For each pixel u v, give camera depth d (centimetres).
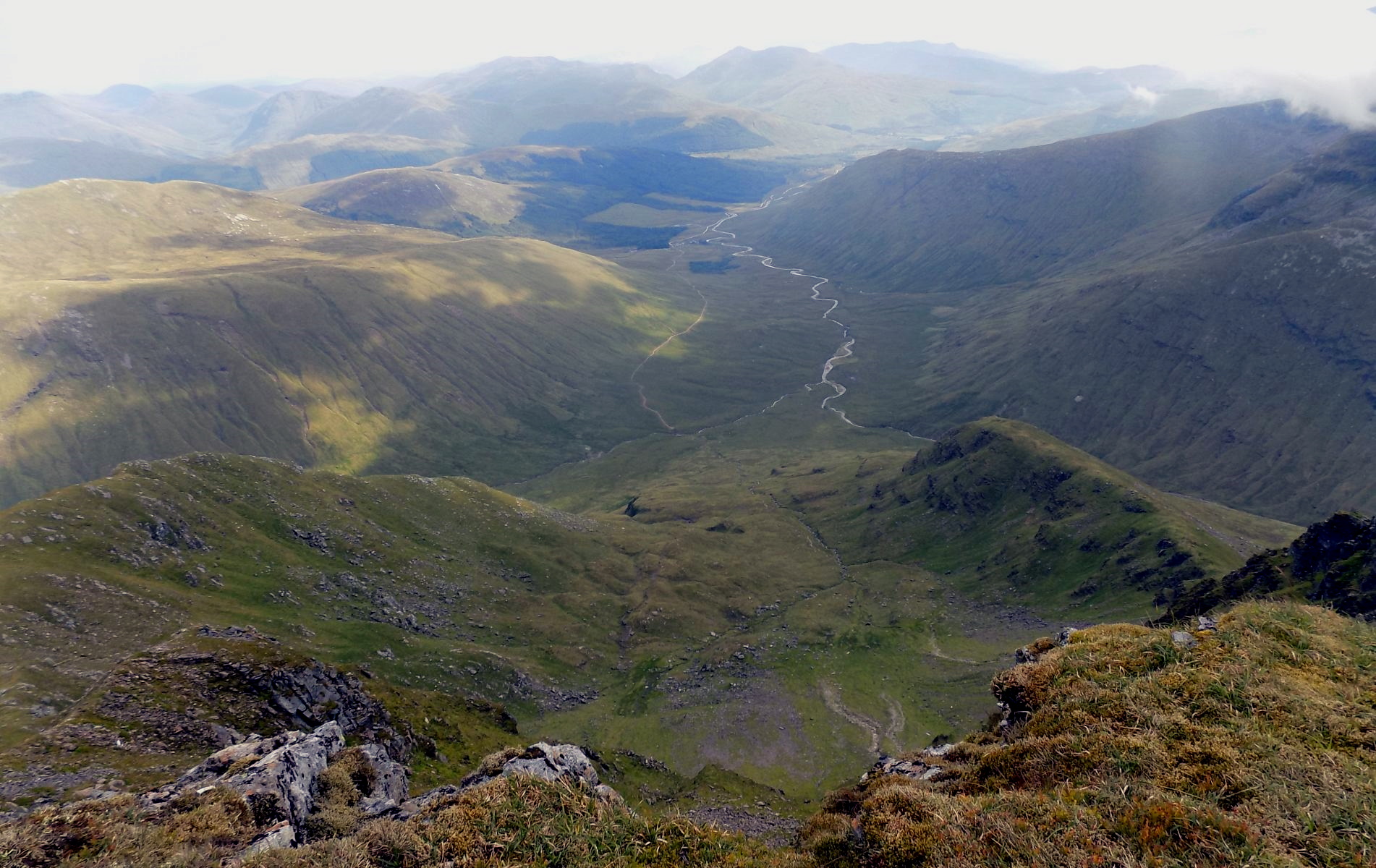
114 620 9231
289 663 5494
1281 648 2039
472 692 12275
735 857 1894
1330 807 1430
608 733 12925
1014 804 1700
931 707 14212
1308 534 8950
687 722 13462
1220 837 1420
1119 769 1719
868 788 2319
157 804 2077
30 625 8506
